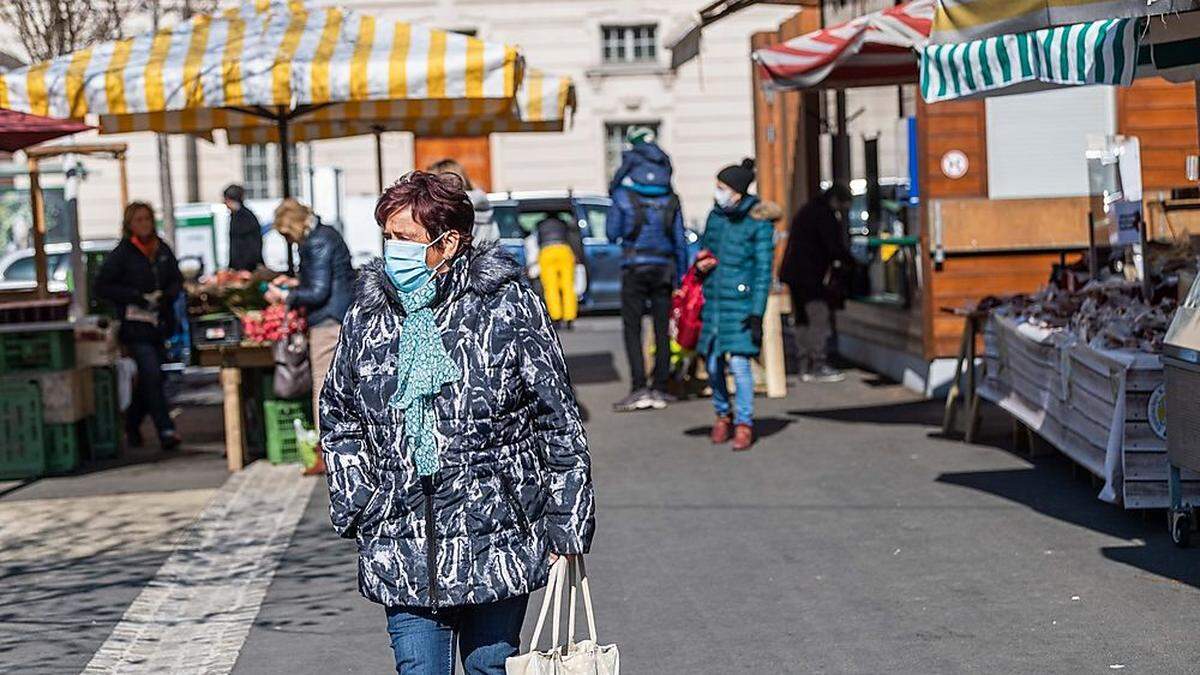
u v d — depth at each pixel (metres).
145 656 8.23
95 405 15.19
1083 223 16.38
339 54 13.84
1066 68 9.25
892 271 18.55
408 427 5.07
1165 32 8.94
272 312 13.93
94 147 21.34
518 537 5.14
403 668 5.19
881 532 10.38
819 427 15.10
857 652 7.70
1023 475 12.14
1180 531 9.48
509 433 5.14
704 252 14.16
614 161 44.50
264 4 14.57
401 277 5.15
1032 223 16.36
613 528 10.86
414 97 13.73
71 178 20.86
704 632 8.20
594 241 31.31
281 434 14.35
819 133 22.70
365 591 5.16
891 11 13.78
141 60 13.97
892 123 18.61
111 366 15.27
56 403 14.32
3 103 13.85
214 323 15.32
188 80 13.70
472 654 5.27
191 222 30.38
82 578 10.08
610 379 20.02
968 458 13.04
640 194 16.98
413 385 5.07
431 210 5.16
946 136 16.50
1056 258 16.47
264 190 43.78
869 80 17.81
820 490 11.93
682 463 13.41
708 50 43.84
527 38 43.81
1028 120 16.45
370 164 43.81
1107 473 10.07
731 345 13.91
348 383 5.22
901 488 11.87
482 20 43.69
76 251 20.77
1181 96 16.50
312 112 16.64
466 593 5.07
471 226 5.27
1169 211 12.70
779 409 16.53
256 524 11.65
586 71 43.81
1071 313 12.18
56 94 13.80
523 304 5.20
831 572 9.37
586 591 5.32
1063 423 11.50
